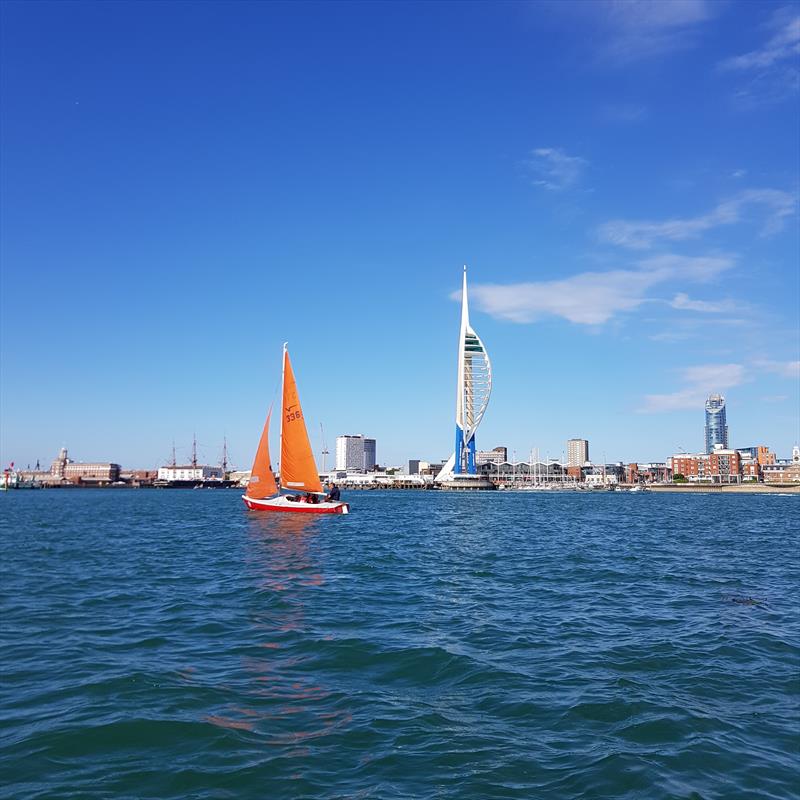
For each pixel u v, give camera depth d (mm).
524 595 27031
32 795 9797
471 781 10289
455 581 30656
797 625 21297
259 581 30578
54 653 17984
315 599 25922
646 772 10594
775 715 13188
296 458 72438
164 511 112438
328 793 9891
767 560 39500
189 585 29766
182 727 12461
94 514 102875
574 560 39156
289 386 71312
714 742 11805
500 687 14914
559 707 13602
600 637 19625
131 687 14906
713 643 18906
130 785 10141
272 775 10477
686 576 32531
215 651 18062
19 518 90938
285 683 15211
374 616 22656
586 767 10789
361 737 12023
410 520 82625
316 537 54219
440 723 12719
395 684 15211
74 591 28375
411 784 10188
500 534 60344
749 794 9898
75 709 13461
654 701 13961
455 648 18250
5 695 14398
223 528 64812
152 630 20734
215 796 9789
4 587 29516
